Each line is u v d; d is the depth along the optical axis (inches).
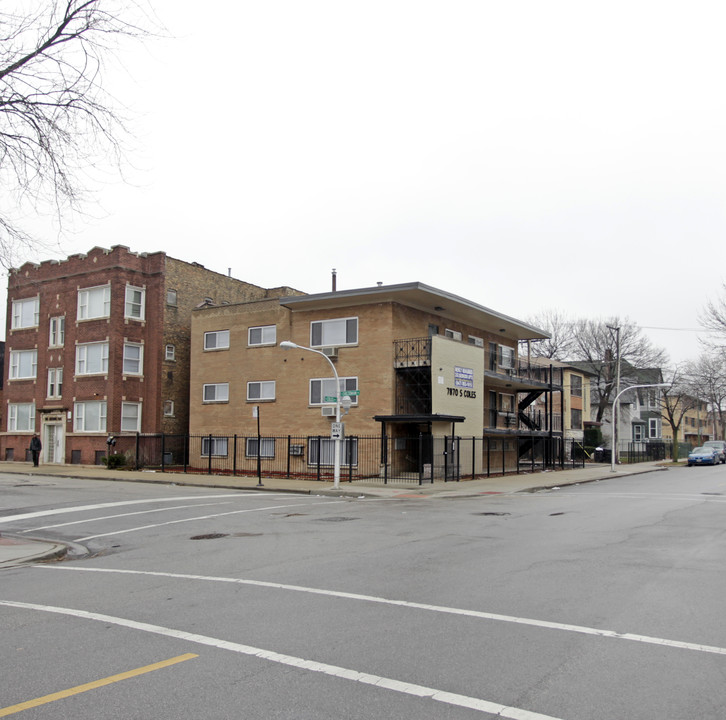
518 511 713.6
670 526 574.9
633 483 1187.3
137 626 272.2
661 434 3213.6
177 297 1497.3
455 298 1204.5
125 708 188.2
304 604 304.3
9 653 238.7
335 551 454.3
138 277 1457.9
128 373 1419.8
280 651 236.2
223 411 1354.6
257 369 1318.9
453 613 286.2
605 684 203.0
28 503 783.7
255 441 1299.2
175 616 287.3
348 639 249.4
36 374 1540.4
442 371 1160.8
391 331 1169.4
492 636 251.6
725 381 1883.6
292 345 976.3
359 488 992.9
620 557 420.5
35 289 1565.0
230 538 528.1
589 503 805.2
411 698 193.5
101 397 1409.9
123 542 530.0
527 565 394.6
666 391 2198.6
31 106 453.1
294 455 1242.0
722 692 196.9
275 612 290.5
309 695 196.1
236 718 181.2
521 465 1646.2
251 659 227.9
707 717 180.5
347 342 1210.6
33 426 1535.4
